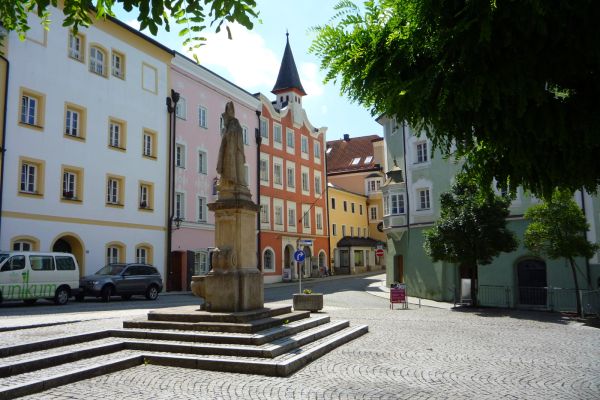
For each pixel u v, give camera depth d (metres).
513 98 5.14
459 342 11.94
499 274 24.86
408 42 5.38
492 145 5.94
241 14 4.77
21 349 8.18
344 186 67.12
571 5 4.39
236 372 8.02
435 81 5.21
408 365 9.05
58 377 6.98
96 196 26.53
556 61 4.93
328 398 6.65
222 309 11.00
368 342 11.78
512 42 4.75
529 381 7.95
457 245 21.31
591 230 22.41
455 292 22.73
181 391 6.80
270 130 45.50
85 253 25.59
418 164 29.52
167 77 32.53
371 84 5.80
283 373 7.80
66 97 25.20
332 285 38.53
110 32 28.11
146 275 24.64
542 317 18.31
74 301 22.91
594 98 5.18
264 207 43.88
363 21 5.88
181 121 33.75
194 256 33.47
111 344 9.07
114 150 27.88
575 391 7.34
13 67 22.66
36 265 19.81
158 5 4.62
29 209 22.95
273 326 10.62
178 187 32.94
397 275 33.50
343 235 59.19
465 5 4.84
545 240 18.31
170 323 10.22
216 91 37.78
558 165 5.71
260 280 11.91
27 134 23.12
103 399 6.34
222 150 11.94
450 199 22.16
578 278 22.78
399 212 30.38
